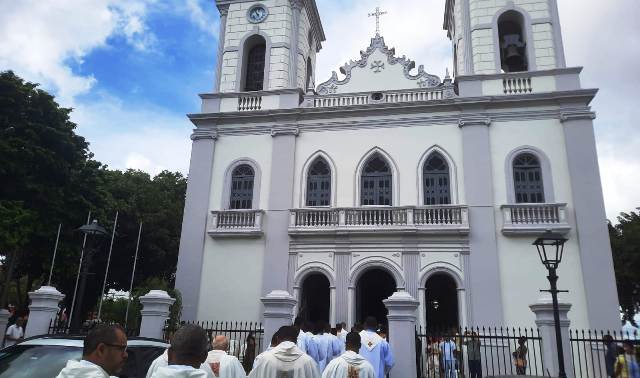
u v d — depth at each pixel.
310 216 19.39
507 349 16.36
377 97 20.92
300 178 20.30
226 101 22.27
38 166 19.20
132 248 29.05
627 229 29.23
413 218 18.44
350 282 18.31
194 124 22.06
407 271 18.02
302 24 23.98
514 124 19.19
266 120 21.42
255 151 21.09
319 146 20.61
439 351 13.37
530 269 17.30
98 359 3.44
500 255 17.67
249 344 13.57
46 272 24.50
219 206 20.62
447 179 19.22
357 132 20.47
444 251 18.00
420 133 19.88
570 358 11.11
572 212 17.69
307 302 19.59
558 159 18.47
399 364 10.99
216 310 19.08
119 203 28.22
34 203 19.19
